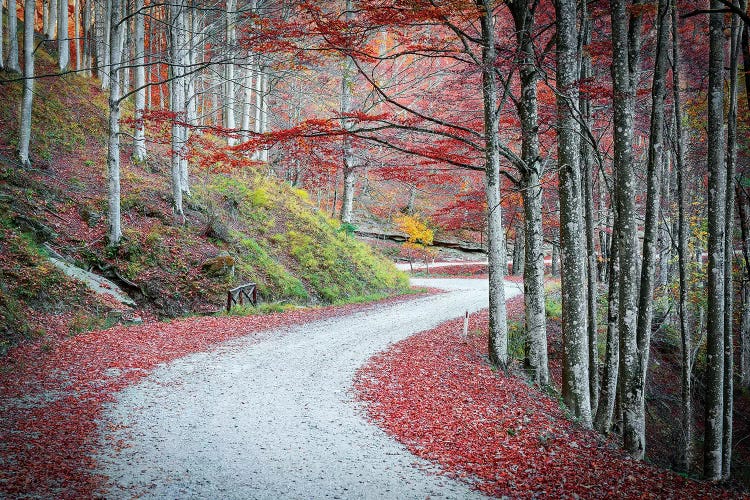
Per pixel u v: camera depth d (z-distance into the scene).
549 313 22.52
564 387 11.76
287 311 20.22
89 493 6.04
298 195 33.38
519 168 13.43
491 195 13.08
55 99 24.83
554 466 8.05
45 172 19.30
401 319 20.00
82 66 31.22
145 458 7.18
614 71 9.75
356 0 11.34
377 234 47.44
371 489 6.73
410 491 6.75
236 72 30.77
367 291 27.58
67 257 15.95
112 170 17.27
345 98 27.28
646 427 16.78
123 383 10.34
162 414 8.95
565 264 11.58
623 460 9.03
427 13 10.81
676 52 11.31
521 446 8.73
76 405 8.93
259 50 12.24
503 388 11.99
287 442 8.10
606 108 14.27
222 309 18.30
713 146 9.96
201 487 6.45
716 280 10.02
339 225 33.62
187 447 7.66
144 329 14.65
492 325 13.68
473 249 50.84
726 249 11.80
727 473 11.73
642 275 9.91
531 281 13.83
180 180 22.95
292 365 12.65
